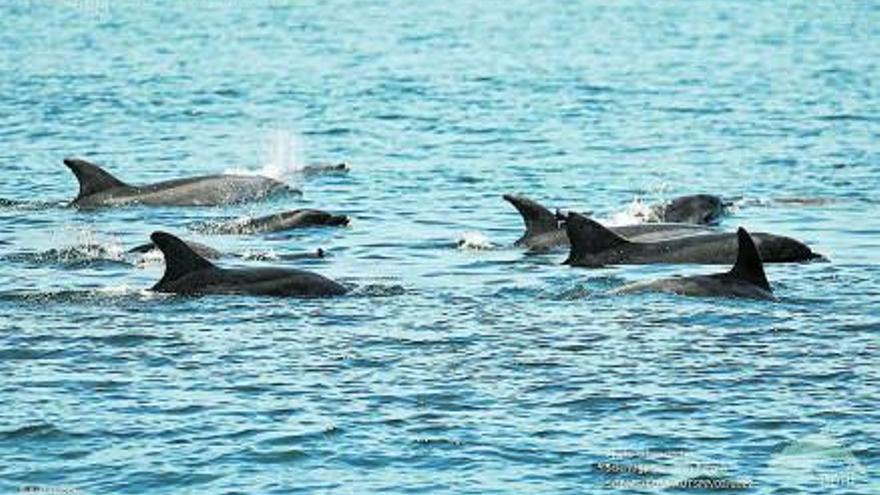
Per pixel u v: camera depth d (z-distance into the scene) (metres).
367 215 109.44
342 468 57.00
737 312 76.31
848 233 100.69
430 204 114.06
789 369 67.44
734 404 63.06
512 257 93.12
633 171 130.25
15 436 60.03
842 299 79.56
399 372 67.31
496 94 183.12
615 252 90.81
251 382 66.06
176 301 78.81
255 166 136.25
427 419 61.62
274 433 60.22
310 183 124.81
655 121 160.00
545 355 69.56
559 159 136.62
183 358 69.38
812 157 136.88
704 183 124.25
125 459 57.88
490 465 57.09
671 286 80.19
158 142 148.62
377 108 171.75
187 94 183.50
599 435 59.91
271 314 76.44
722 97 179.50
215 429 60.72
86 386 65.69
